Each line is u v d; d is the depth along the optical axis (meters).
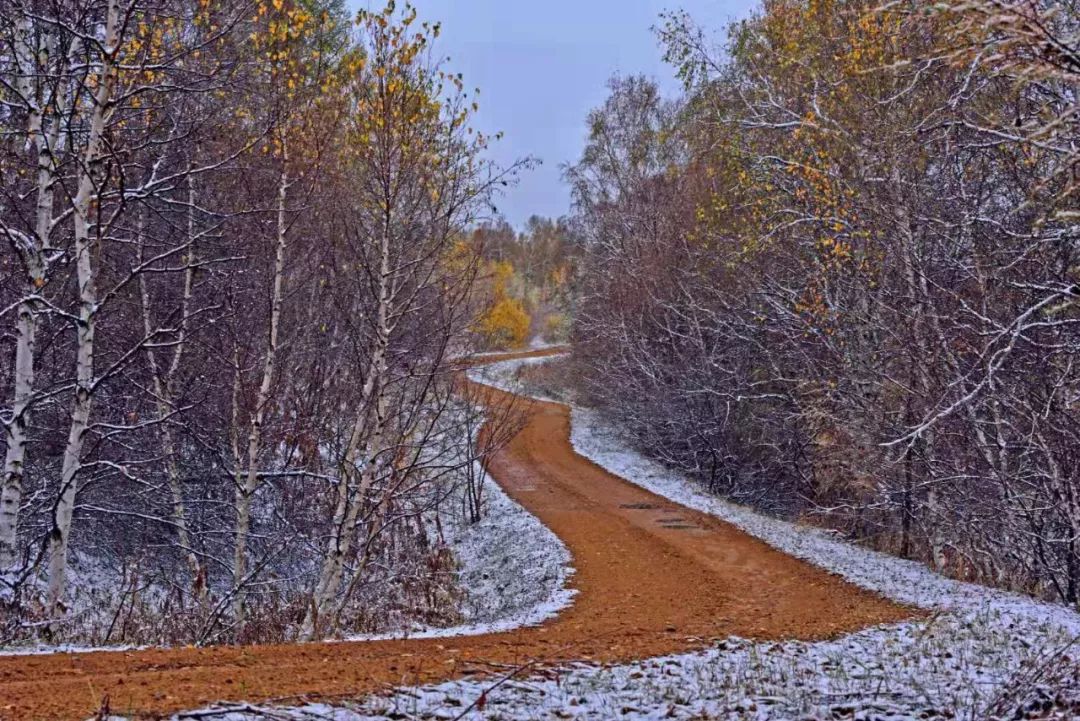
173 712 5.61
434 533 23.83
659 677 7.99
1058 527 15.85
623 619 11.99
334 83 13.05
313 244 15.33
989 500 16.41
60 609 10.54
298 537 15.74
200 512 17.38
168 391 14.87
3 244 13.90
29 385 11.08
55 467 15.80
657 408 31.72
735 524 21.45
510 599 16.06
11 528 10.83
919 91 15.53
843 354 19.73
